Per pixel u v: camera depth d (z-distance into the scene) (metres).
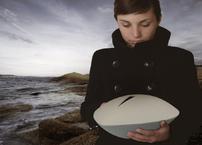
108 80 0.84
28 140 3.88
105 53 0.86
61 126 3.83
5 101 6.33
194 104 0.75
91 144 2.85
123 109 0.68
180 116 0.73
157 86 0.79
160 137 0.64
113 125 0.63
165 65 0.78
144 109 0.67
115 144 0.78
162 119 0.64
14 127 4.48
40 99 6.77
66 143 3.04
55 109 5.82
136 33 0.71
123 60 0.81
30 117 5.18
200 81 3.54
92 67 0.89
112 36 0.84
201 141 2.21
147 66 0.79
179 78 0.77
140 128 0.63
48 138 3.81
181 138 0.72
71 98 6.75
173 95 0.77
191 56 0.81
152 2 0.68
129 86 0.81
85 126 3.98
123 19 0.70
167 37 0.77
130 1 0.66
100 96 0.87
